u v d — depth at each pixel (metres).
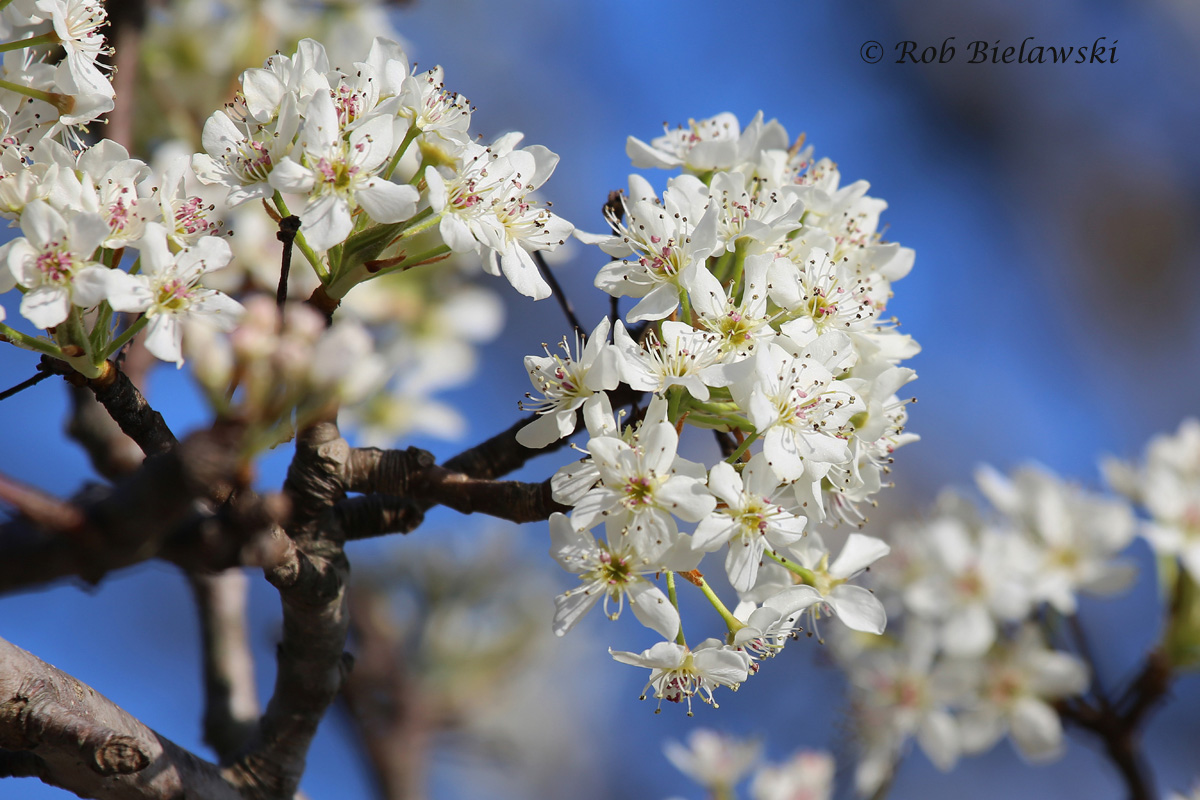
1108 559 0.85
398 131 0.61
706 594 0.62
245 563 0.57
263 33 0.87
